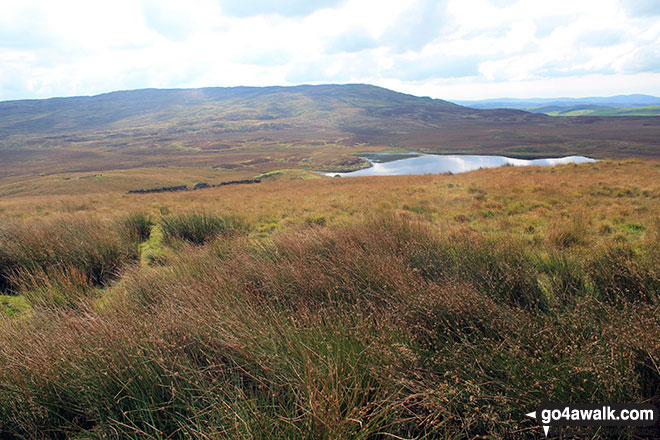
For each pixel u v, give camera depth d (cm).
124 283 417
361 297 303
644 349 193
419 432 187
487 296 288
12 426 204
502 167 2230
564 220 708
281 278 350
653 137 19750
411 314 258
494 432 171
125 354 221
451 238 488
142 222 868
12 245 558
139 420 204
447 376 204
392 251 402
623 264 328
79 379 214
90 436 198
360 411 173
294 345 229
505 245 392
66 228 667
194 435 178
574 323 230
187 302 303
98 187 7050
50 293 395
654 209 771
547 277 373
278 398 200
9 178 12925
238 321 261
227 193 2714
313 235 489
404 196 1323
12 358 227
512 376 191
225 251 491
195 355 237
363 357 215
